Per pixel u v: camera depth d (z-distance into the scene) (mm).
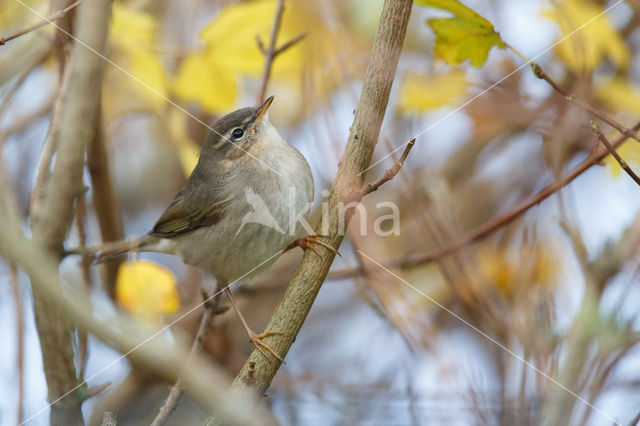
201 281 12711
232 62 10148
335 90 11125
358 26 11953
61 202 8148
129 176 14734
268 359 7754
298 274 7891
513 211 9633
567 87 11695
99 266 10984
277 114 13086
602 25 10477
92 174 10305
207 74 10148
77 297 8047
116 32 10062
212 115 12992
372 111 7641
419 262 10078
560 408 7973
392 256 11820
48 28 9516
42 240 8125
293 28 11516
